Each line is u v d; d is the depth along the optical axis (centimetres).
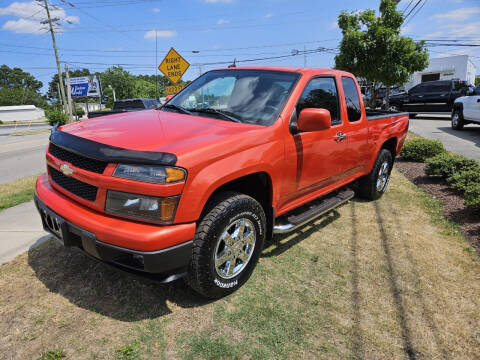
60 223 244
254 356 221
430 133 1245
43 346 221
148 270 222
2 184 643
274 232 317
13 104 11675
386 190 582
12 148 1334
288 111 305
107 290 280
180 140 244
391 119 505
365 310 269
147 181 217
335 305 274
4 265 314
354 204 507
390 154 527
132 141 242
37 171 812
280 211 324
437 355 229
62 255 333
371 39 1159
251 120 303
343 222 438
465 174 557
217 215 247
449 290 298
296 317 259
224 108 327
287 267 326
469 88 1672
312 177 347
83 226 231
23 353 216
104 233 221
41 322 242
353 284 302
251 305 270
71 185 258
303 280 306
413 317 263
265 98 319
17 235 380
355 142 413
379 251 362
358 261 341
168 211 221
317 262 337
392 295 289
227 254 265
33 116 8194
